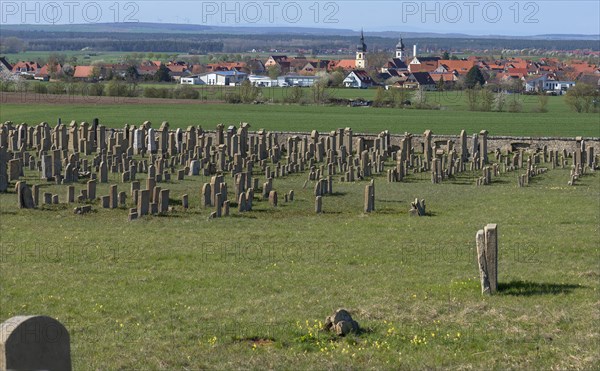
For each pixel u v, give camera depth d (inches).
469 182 3639.3
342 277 1752.0
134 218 2591.0
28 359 769.6
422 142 4741.6
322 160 4247.0
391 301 1494.8
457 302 1472.7
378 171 3902.6
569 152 4598.9
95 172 3570.4
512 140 4744.1
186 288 1659.7
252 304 1502.2
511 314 1380.4
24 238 2251.5
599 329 1288.1
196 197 2955.2
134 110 7667.3
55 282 1721.2
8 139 4448.8
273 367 1118.4
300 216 2679.6
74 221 2544.3
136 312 1456.7
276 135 4864.7
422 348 1195.3
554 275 1728.6
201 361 1147.9
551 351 1178.6
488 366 1115.9
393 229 2406.5
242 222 2546.8
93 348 1224.2
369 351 1175.6
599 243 2129.7
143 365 1137.4
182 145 4466.0
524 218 2598.4
